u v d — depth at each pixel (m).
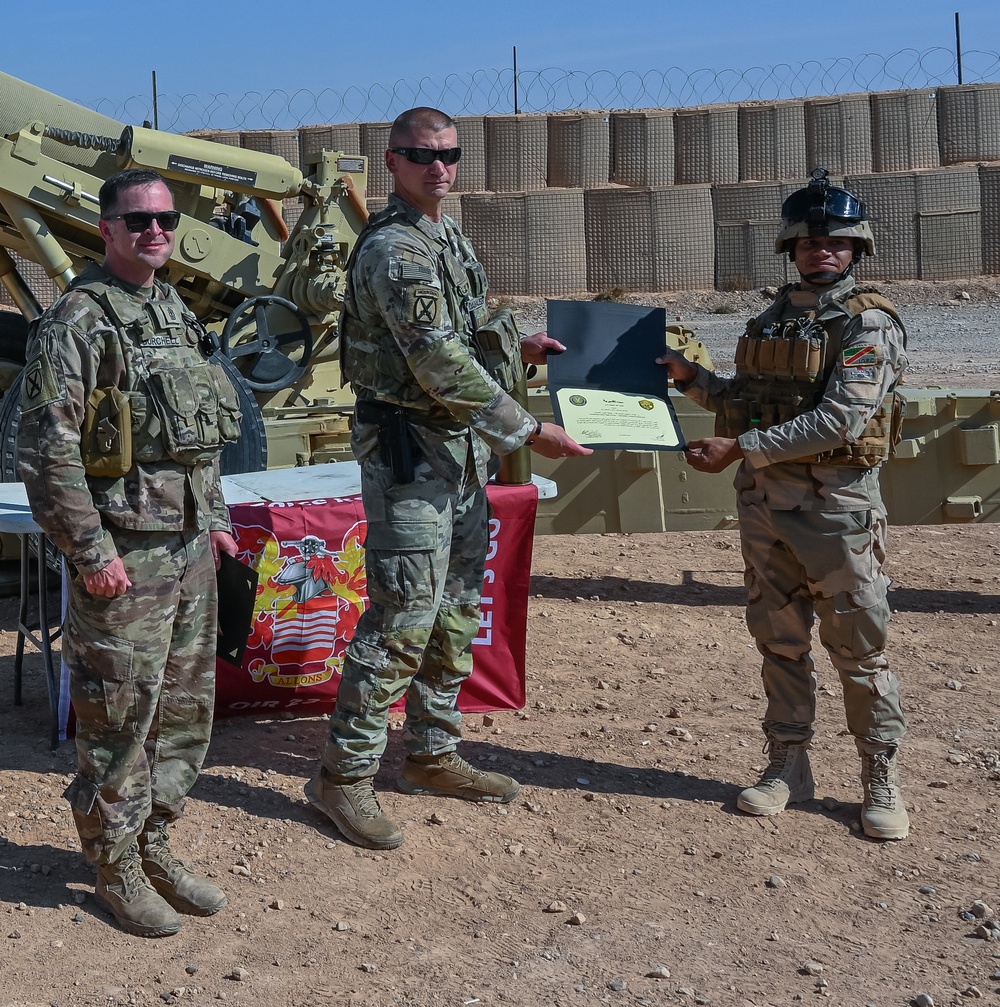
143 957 3.08
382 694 3.68
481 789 3.99
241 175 6.65
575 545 7.70
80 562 2.94
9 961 3.04
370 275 3.46
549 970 3.05
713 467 3.76
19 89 6.40
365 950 3.14
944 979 3.04
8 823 3.74
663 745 4.52
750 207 22.64
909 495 6.25
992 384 13.47
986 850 3.72
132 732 3.11
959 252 22.62
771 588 3.85
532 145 23.92
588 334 3.89
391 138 3.52
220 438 3.16
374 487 3.65
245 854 3.61
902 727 3.82
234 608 3.42
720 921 3.31
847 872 3.59
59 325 2.93
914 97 23.62
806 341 3.64
